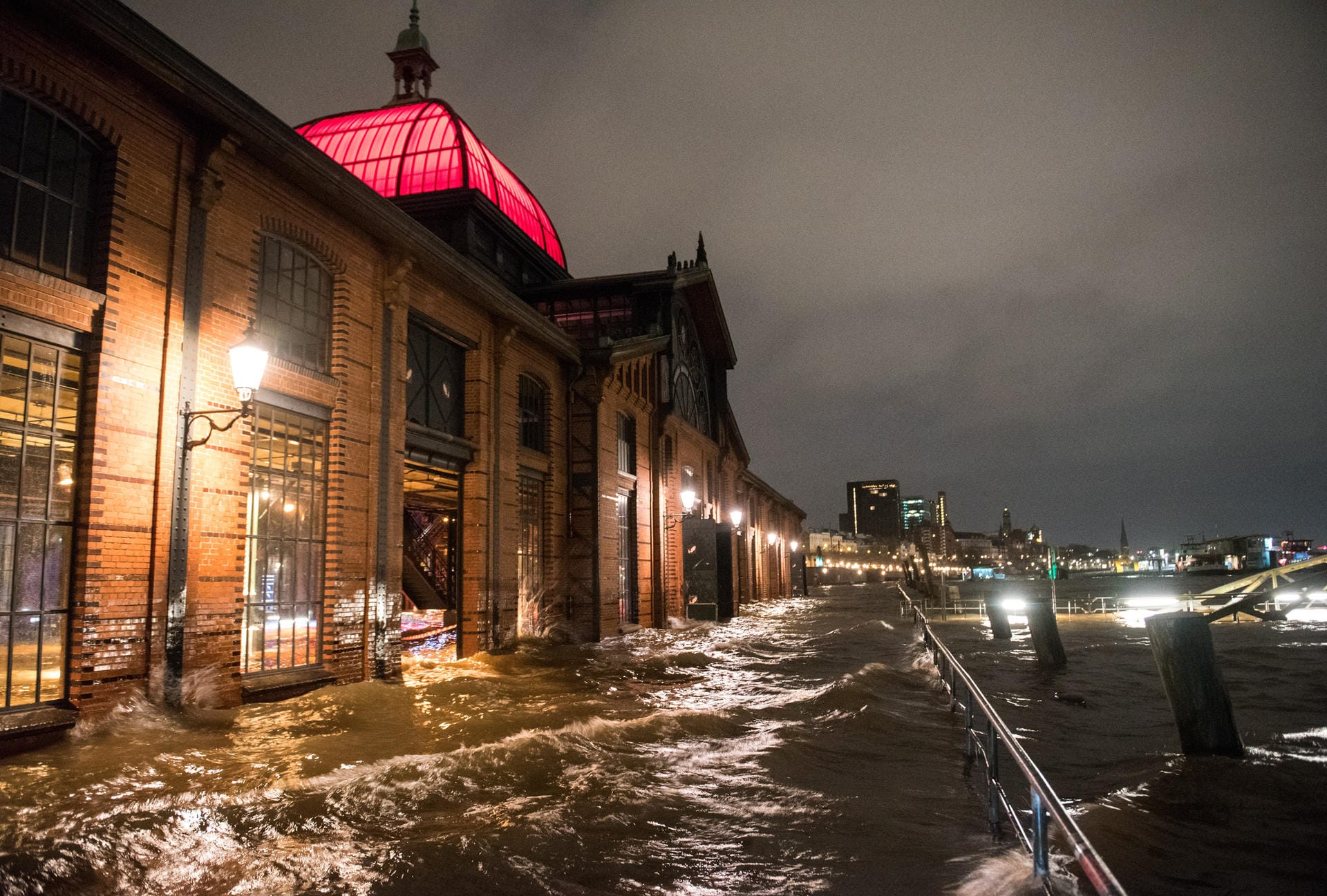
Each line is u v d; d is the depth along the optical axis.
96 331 8.71
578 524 22.22
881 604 48.75
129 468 8.92
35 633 8.05
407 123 27.58
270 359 11.02
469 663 16.02
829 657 18.31
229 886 4.52
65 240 8.57
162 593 9.21
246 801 6.09
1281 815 5.82
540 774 7.13
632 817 5.93
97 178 8.94
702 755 8.00
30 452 8.11
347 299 12.87
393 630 13.57
